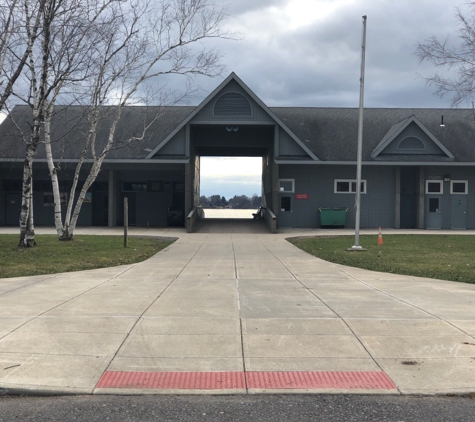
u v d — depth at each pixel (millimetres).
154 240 24125
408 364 6363
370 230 31484
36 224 34656
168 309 9234
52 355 6617
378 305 9633
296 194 33094
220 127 32844
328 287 11703
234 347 7012
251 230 30734
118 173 34750
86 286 11594
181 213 34344
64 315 8672
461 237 25719
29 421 4914
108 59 20438
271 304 9742
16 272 13578
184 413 5102
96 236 25484
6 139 32562
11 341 7168
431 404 5340
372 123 35500
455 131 34969
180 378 5934
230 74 30297
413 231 30828
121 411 5141
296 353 6773
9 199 34562
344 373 6090
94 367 6230
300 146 31328
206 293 10883
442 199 33312
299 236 27078
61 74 21047
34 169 34281
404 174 34781
